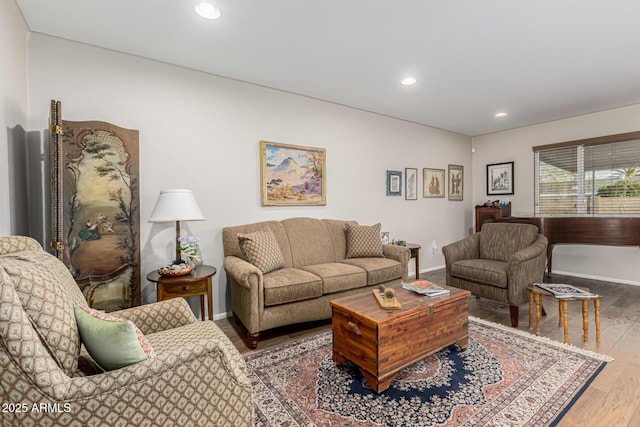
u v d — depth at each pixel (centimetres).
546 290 252
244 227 306
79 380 91
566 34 229
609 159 417
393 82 318
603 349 225
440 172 515
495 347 230
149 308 162
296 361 214
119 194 241
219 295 302
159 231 270
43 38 225
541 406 162
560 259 462
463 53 258
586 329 236
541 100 374
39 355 86
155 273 242
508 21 212
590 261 436
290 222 333
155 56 261
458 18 209
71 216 224
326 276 272
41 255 130
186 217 239
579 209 443
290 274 267
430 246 504
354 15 205
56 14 202
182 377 104
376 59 268
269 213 334
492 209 488
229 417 115
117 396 94
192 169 286
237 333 266
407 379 189
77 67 237
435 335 202
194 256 252
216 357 111
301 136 356
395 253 332
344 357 198
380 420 154
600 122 420
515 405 164
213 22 212
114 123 250
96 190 233
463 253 341
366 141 418
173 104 277
